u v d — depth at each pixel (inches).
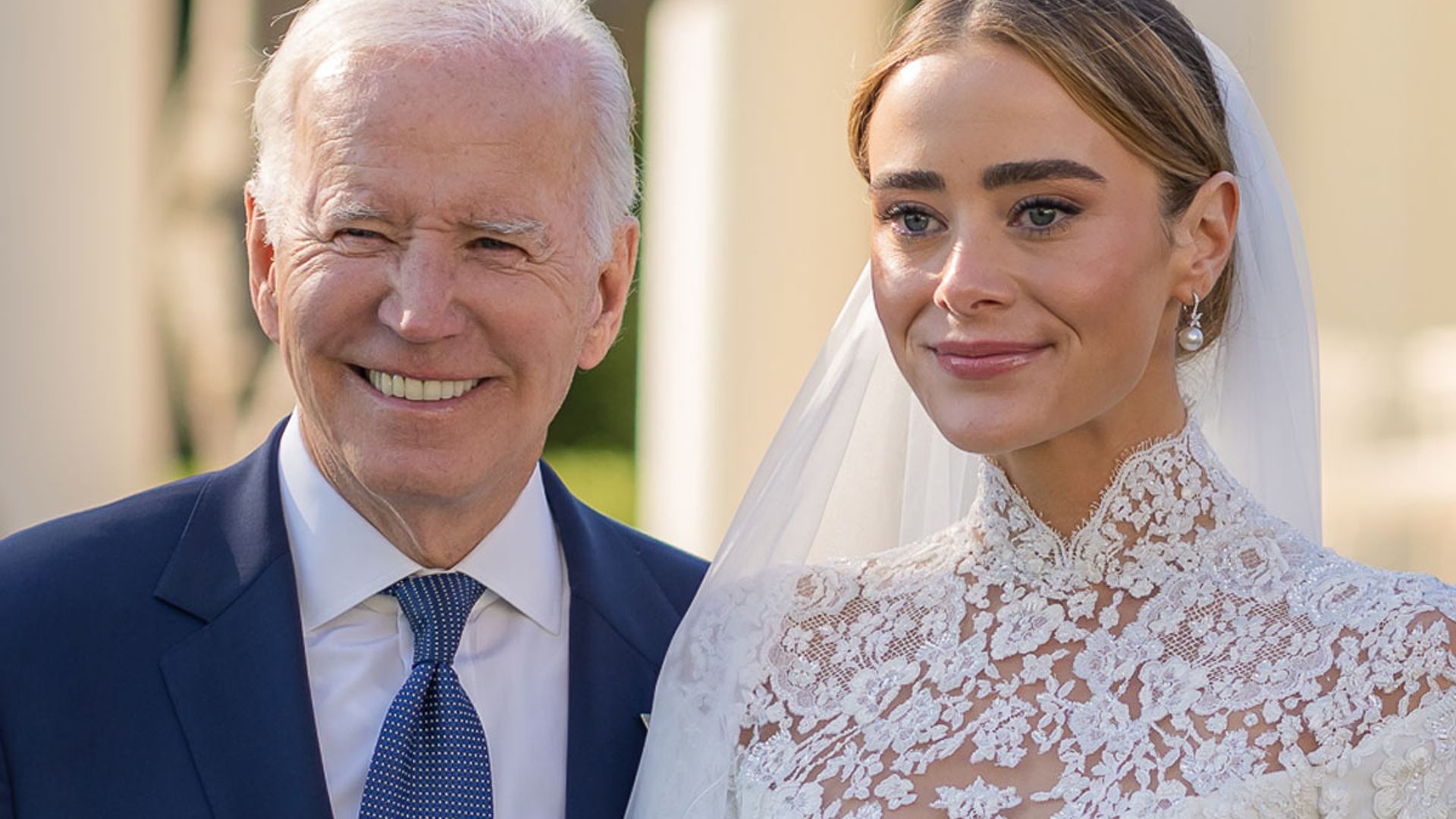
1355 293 364.8
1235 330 196.4
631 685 207.5
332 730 195.9
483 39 194.1
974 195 177.8
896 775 182.1
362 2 195.5
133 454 427.8
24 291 414.9
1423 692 171.0
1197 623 181.9
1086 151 175.3
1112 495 187.0
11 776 187.5
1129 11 178.7
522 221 192.5
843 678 192.4
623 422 745.6
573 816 198.8
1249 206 195.2
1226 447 198.4
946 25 180.4
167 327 604.7
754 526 205.5
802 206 405.7
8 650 190.7
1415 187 362.3
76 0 411.5
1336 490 368.2
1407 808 168.2
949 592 194.5
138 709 190.2
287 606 197.8
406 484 193.8
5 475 418.3
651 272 459.2
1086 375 178.4
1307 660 175.6
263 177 200.5
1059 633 186.1
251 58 609.6
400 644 200.7
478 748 194.2
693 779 192.7
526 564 205.8
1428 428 361.7
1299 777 170.2
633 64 756.6
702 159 413.4
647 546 223.6
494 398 196.4
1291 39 362.6
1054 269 176.1
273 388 617.0
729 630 199.6
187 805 186.5
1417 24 359.6
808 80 403.9
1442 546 359.9
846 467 209.5
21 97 410.6
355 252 192.4
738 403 410.3
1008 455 190.7
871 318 208.2
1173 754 173.6
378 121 190.4
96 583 195.9
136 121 421.7
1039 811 174.2
